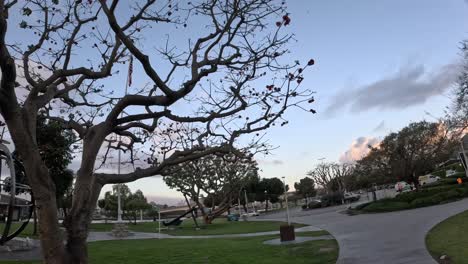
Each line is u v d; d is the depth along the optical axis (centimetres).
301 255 1838
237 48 956
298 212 6456
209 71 855
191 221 6138
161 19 995
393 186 7700
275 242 2416
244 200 8412
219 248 2250
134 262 1800
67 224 739
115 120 811
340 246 1955
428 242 1692
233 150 938
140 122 980
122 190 6669
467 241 1552
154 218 6656
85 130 945
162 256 1972
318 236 2520
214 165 4197
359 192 9375
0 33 629
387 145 4675
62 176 2638
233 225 4641
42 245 700
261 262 1720
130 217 6391
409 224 2408
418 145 4456
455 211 2659
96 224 4694
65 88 932
